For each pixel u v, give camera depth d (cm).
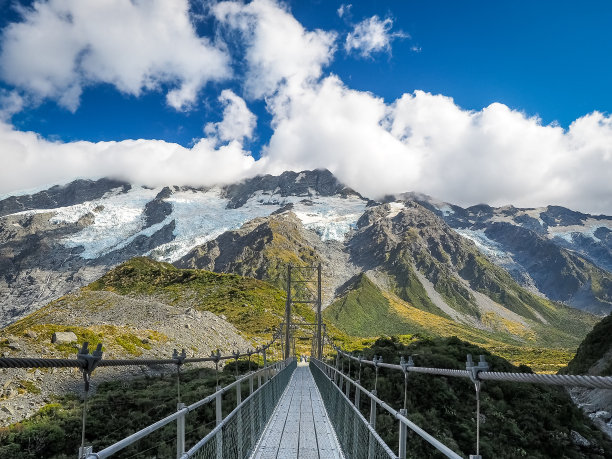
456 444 1617
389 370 2236
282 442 1135
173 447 1297
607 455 1938
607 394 2997
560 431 1989
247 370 3234
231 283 15938
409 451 1487
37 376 2227
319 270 5966
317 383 2748
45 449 1399
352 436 887
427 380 2070
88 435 1499
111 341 3328
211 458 643
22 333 2942
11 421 1766
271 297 15112
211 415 1598
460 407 1950
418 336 3709
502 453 1692
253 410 1055
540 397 2217
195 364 3528
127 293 14662
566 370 5069
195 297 14012
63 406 1911
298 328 12288
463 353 2750
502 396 2134
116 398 1847
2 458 1299
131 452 1300
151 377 2744
